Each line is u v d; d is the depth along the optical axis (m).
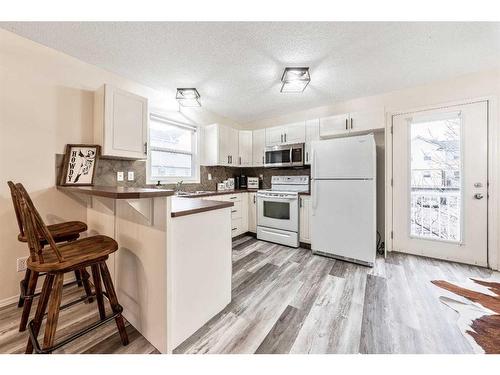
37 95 1.86
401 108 2.86
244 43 1.88
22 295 1.54
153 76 2.49
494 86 2.33
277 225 3.42
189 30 1.71
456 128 2.58
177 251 1.28
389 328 1.42
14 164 1.75
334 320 1.51
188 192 3.31
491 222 2.37
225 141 3.79
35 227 1.06
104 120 2.05
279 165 3.67
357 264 2.55
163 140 3.19
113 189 1.40
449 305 1.67
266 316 1.56
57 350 1.23
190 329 1.36
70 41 1.85
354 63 2.21
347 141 2.63
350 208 2.61
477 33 1.75
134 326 1.44
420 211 2.82
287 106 3.53
